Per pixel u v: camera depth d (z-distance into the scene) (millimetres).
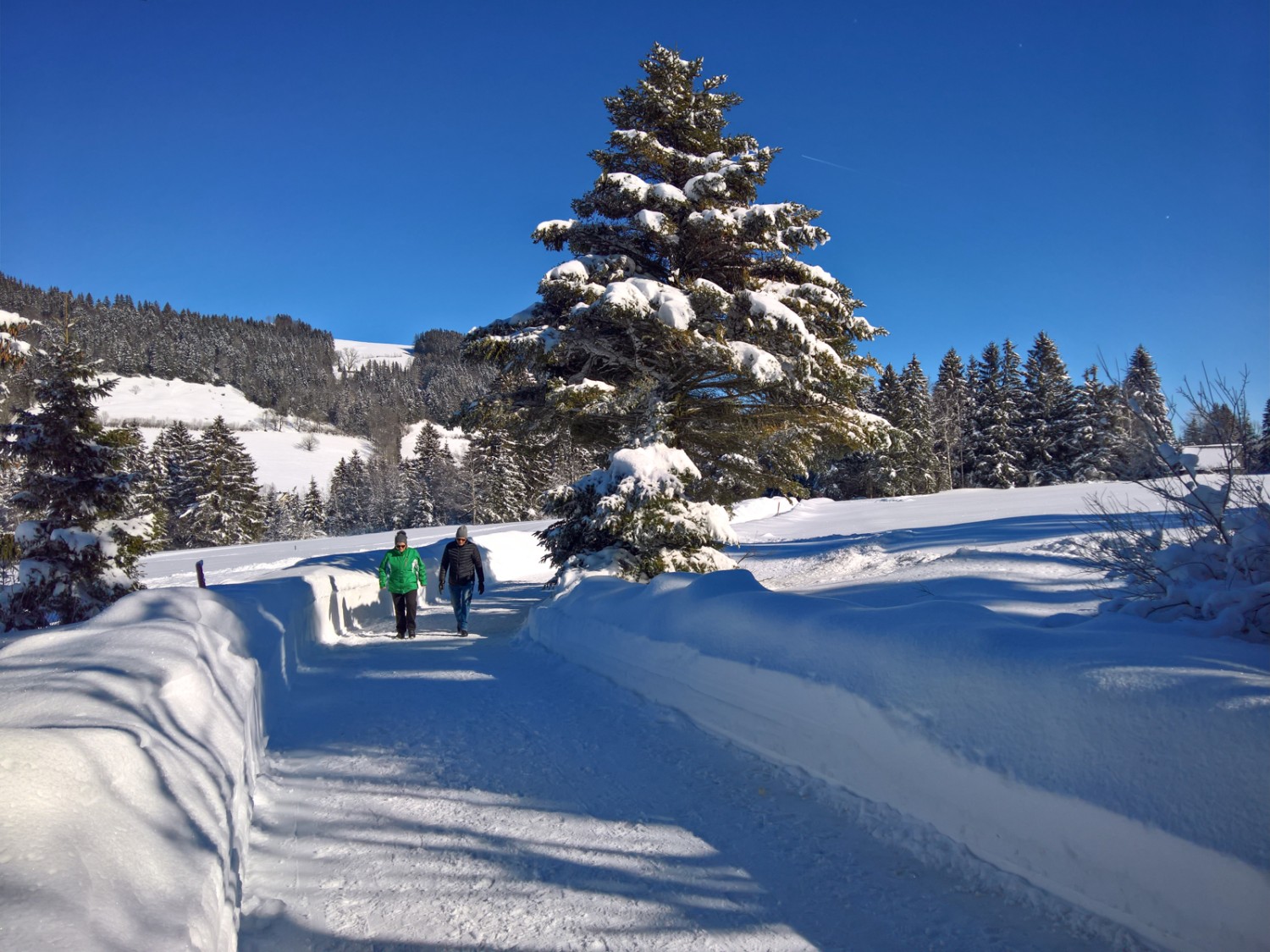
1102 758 2816
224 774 3246
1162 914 2488
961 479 58000
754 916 2873
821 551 15805
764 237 11586
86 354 13711
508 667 7484
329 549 30594
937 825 3357
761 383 11336
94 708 2758
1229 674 2850
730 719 4848
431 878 3215
